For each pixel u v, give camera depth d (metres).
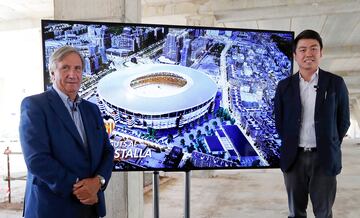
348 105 2.19
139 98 2.38
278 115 2.32
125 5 3.04
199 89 2.43
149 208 4.41
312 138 2.16
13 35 9.11
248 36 2.48
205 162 2.44
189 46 2.42
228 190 5.56
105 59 2.35
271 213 4.21
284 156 2.25
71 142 1.58
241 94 2.48
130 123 2.38
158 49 2.40
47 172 1.46
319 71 2.18
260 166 2.51
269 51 2.51
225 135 2.47
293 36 2.53
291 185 2.27
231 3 6.98
